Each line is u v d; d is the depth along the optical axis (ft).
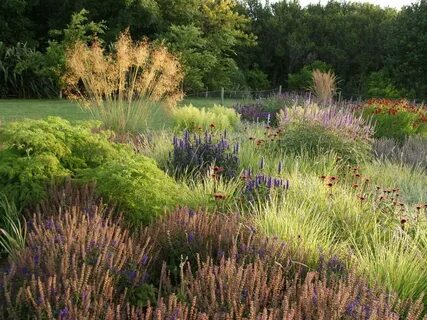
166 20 108.99
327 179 24.61
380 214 20.42
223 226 14.85
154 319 9.56
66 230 13.10
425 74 109.91
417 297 13.87
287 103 64.23
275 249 13.43
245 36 123.54
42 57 82.33
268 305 11.07
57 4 102.17
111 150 19.36
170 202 17.29
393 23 122.42
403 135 46.93
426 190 27.22
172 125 44.73
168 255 13.87
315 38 156.66
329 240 17.25
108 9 102.53
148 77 40.65
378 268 14.42
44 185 16.98
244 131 40.16
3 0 95.14
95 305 9.88
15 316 9.68
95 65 40.57
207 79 110.22
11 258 12.96
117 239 12.76
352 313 10.54
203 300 10.73
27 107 65.21
